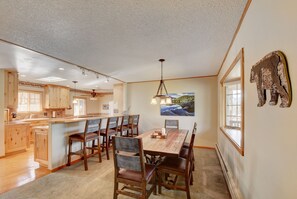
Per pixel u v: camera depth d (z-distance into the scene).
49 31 2.07
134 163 1.87
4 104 4.02
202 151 4.49
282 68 0.94
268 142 1.18
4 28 1.97
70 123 3.51
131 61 3.41
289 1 0.90
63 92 6.96
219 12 1.69
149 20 1.83
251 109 1.57
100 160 3.54
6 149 4.04
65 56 3.05
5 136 4.03
